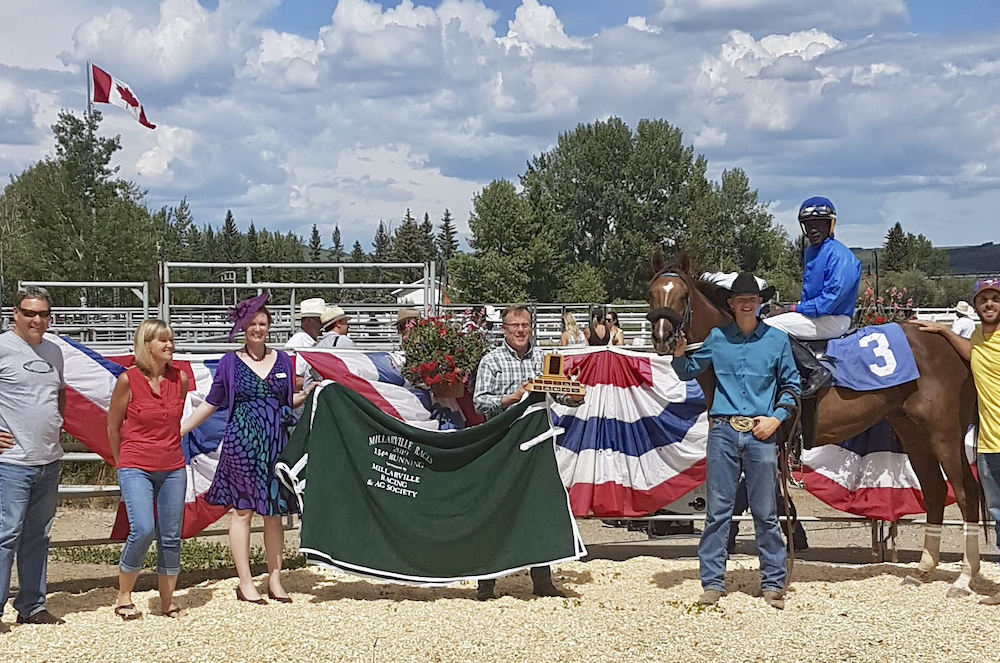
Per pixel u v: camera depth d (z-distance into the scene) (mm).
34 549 6090
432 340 7289
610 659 5383
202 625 5988
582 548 6730
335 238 146500
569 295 61656
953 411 6934
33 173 37469
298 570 7629
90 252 34156
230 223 112688
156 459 6105
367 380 7715
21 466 5871
